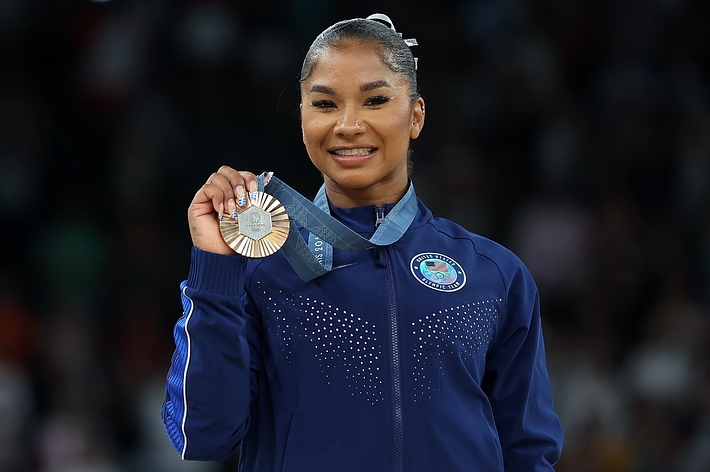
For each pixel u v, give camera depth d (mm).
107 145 33281
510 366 11305
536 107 34438
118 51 34062
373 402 10289
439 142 34125
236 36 34562
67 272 30844
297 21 35344
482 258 11242
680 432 26734
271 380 10609
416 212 11406
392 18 36031
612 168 33438
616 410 27469
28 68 34312
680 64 36156
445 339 10539
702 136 34062
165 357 29453
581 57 36219
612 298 30516
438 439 10305
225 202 10188
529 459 11234
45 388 27859
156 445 27203
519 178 33719
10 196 32188
